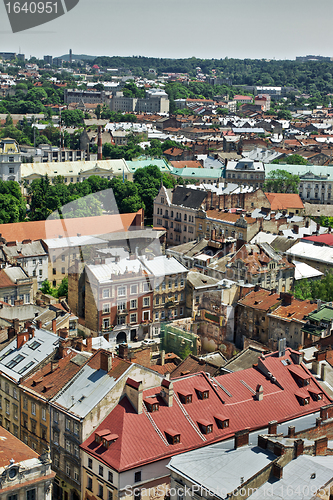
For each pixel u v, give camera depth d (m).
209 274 167.25
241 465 70.75
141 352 114.06
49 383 97.38
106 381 90.00
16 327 115.06
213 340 143.88
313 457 72.38
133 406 86.56
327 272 172.88
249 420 88.75
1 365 106.25
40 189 191.62
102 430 84.62
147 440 82.75
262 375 96.94
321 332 119.44
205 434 85.38
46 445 94.19
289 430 80.81
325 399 95.88
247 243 175.62
